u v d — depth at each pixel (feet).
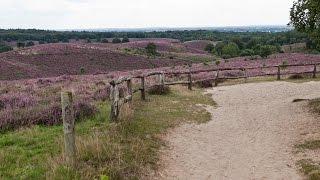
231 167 29.55
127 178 24.86
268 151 33.37
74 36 623.77
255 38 437.58
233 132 40.29
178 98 59.36
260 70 123.03
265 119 45.80
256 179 27.12
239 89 71.77
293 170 28.60
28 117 38.19
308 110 47.96
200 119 45.93
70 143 24.82
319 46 49.01
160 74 63.26
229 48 341.41
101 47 353.92
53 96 54.24
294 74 90.17
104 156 26.68
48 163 24.85
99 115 40.52
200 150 33.71
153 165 28.60
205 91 71.00
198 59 355.97
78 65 276.62
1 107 47.73
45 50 299.99
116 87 38.63
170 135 37.83
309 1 43.34
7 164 25.35
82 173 23.48
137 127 37.96
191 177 27.43
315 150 32.60
